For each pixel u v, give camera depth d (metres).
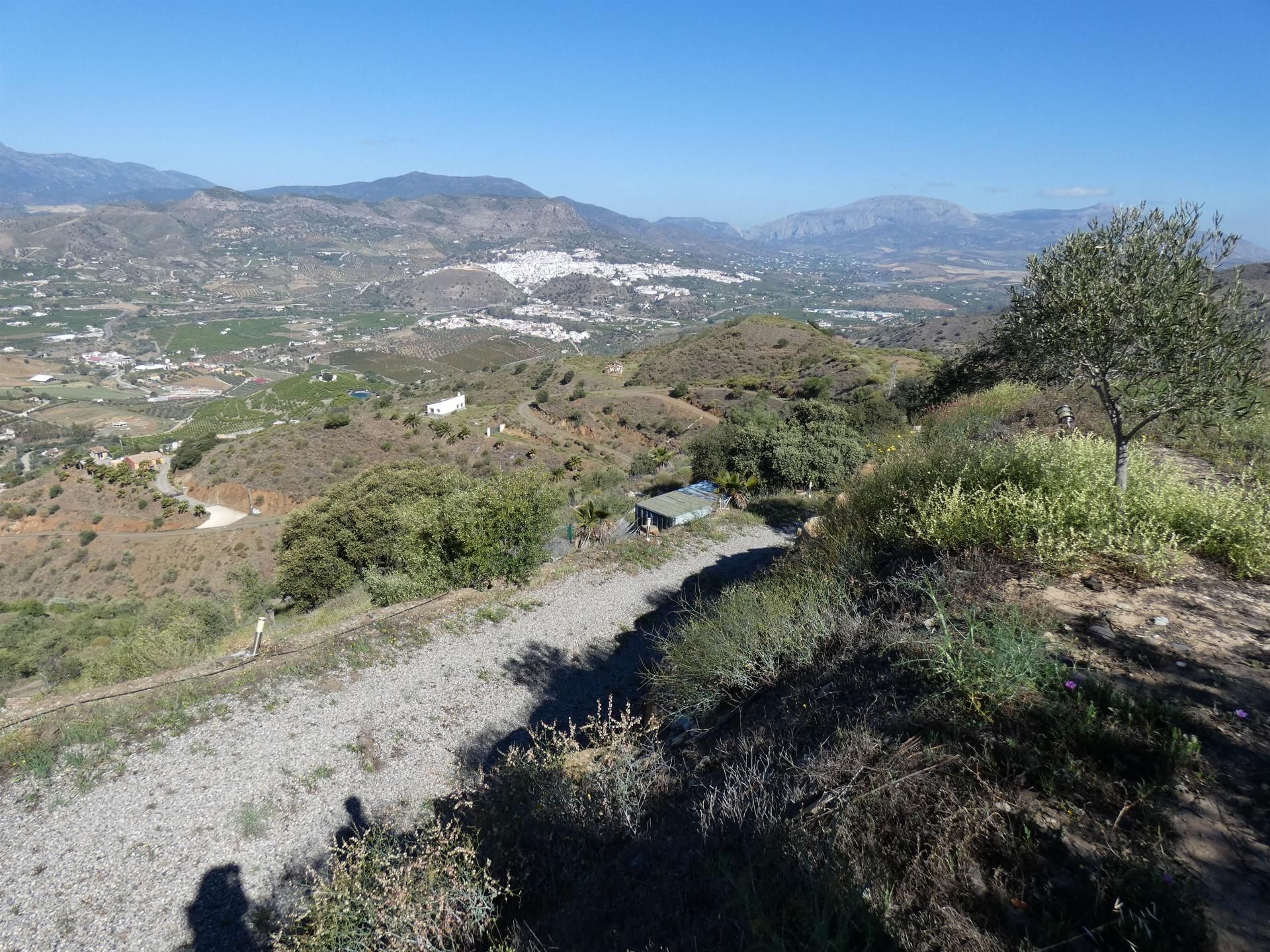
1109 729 2.53
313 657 8.09
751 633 4.89
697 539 13.27
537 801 3.95
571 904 3.09
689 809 3.39
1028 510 4.33
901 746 2.79
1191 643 3.18
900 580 4.62
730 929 2.31
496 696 7.74
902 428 18.48
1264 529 3.85
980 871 2.18
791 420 20.88
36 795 5.74
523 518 10.93
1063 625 3.48
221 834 5.48
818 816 2.64
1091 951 1.81
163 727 6.71
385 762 6.47
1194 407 3.97
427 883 3.29
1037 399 9.96
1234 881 1.89
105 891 4.90
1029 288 4.55
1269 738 2.44
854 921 2.07
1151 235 3.91
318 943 3.26
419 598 10.36
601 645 9.04
